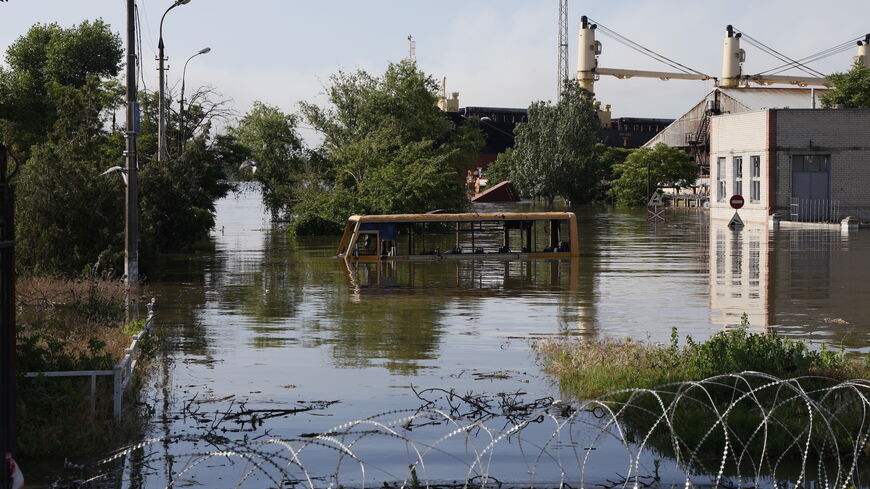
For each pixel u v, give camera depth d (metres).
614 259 42.28
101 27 91.44
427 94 81.06
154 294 28.94
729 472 10.29
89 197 32.03
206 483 9.91
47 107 76.88
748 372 10.73
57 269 30.75
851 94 89.06
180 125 66.62
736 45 173.12
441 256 43.50
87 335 18.28
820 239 52.75
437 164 64.00
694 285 31.06
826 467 10.38
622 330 21.06
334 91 78.56
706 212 99.44
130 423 11.89
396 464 10.64
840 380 13.32
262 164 80.50
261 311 24.80
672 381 13.52
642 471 10.33
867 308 24.66
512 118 196.88
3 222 6.96
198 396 14.03
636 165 126.44
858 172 66.88
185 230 48.16
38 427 11.14
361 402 13.63
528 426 12.27
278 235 63.38
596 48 177.62
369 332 20.84
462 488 9.69
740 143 71.88
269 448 11.25
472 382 15.01
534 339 19.73
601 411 12.82
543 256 43.75
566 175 132.25
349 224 44.50
